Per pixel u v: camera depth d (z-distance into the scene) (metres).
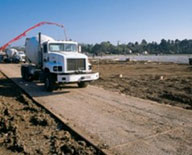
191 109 7.93
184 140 5.15
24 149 4.83
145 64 35.00
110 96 10.06
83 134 5.52
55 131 5.90
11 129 5.97
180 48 172.75
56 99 9.51
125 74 19.92
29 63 15.52
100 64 35.16
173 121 6.48
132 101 9.04
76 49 12.91
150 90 11.49
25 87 12.63
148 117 6.89
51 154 4.66
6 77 17.69
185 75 18.70
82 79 10.45
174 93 10.45
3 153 4.74
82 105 8.45
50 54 11.54
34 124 6.44
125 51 162.88
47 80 11.21
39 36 12.94
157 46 179.75
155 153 4.54
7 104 8.74
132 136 5.41
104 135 5.48
